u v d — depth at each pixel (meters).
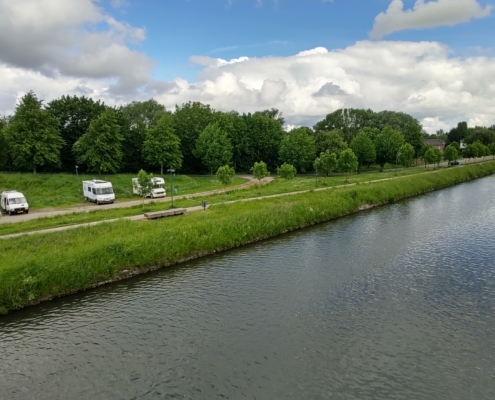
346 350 15.89
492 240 31.08
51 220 35.84
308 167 94.94
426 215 42.47
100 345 16.53
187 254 28.70
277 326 17.88
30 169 66.50
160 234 28.70
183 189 62.91
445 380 14.07
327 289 22.06
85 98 78.94
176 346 16.31
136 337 17.12
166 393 13.39
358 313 19.08
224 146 84.19
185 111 96.56
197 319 18.70
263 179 79.19
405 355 15.56
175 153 76.56
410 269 25.03
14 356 15.86
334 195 47.59
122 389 13.64
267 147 99.56
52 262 22.58
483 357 15.41
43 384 13.99
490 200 51.69
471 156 119.62
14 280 20.59
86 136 68.06
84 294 22.25
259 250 30.70
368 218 42.34
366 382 13.96
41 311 20.08
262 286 22.75
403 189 57.97
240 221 34.00
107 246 25.27
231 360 15.24
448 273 24.19
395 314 18.94
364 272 24.70
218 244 30.72
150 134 75.56
